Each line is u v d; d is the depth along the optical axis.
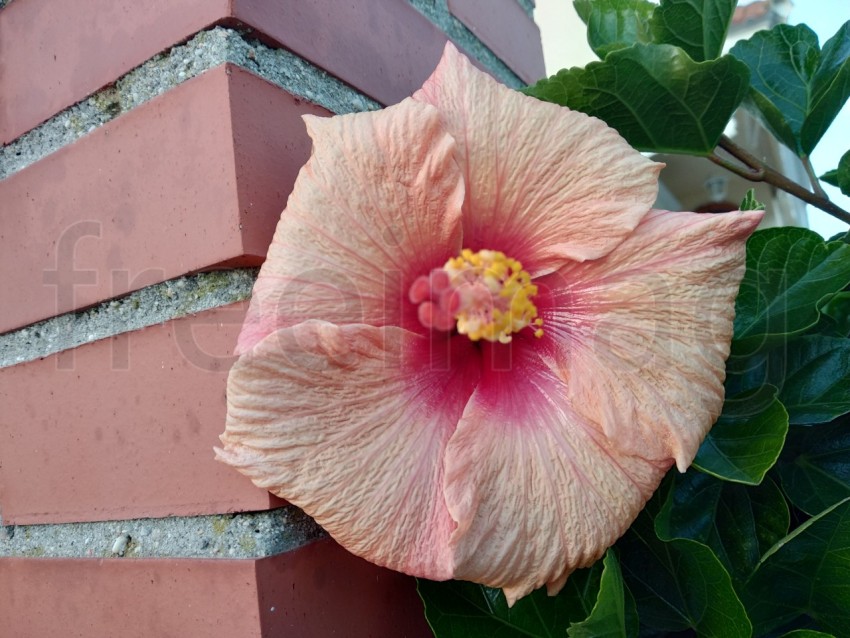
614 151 0.18
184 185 0.18
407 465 0.17
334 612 0.18
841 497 0.20
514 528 0.17
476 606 0.19
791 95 0.26
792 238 0.21
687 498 0.20
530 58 0.34
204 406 0.18
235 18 0.18
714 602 0.18
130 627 0.19
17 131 0.23
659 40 0.24
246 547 0.17
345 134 0.17
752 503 0.20
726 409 0.21
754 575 0.18
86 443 0.20
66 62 0.21
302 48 0.20
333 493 0.16
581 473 0.17
